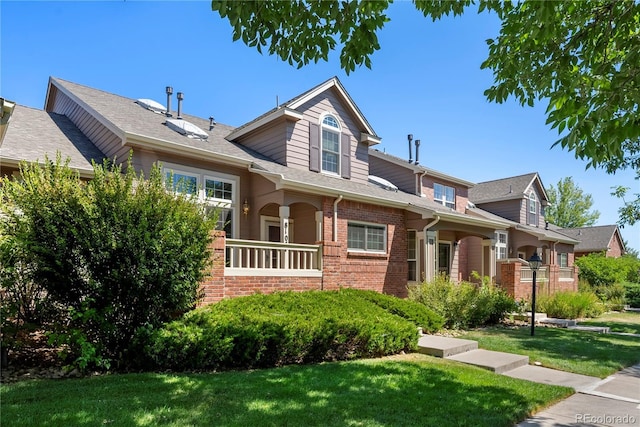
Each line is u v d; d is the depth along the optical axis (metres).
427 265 13.88
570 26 4.33
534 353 8.20
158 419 3.79
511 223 22.17
